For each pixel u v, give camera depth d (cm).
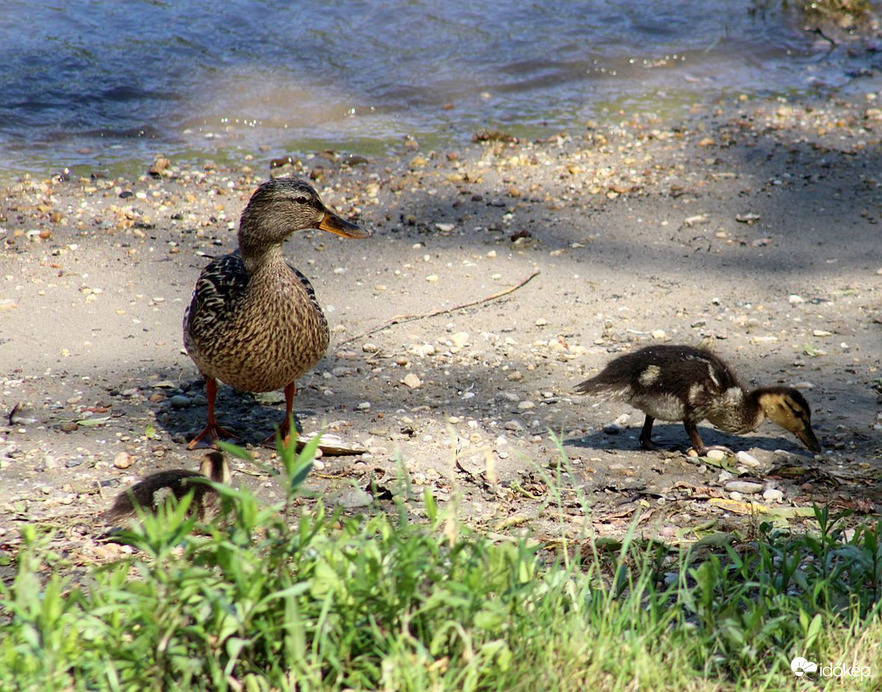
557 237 1606
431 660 511
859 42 2650
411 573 517
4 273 1381
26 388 1095
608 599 604
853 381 1172
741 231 1639
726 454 1013
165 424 1038
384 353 1234
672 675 561
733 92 2314
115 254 1470
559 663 551
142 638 491
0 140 1850
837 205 1742
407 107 2150
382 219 1652
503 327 1317
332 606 516
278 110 2084
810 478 962
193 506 813
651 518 871
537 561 662
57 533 797
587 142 1995
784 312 1367
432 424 1061
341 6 2594
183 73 2189
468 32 2538
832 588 675
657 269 1506
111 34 2314
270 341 940
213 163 1827
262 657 535
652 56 2494
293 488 512
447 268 1493
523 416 1092
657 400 1001
